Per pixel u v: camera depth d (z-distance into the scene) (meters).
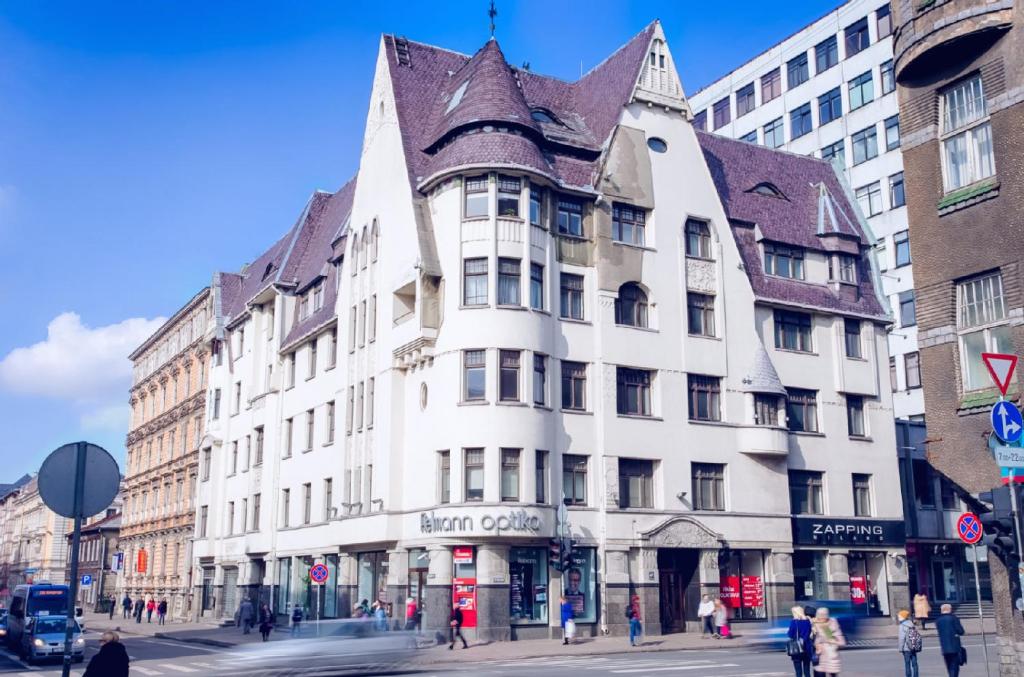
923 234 20.97
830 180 51.16
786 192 48.44
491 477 34.72
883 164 62.06
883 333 47.19
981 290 19.94
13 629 33.75
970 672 22.97
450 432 35.47
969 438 19.64
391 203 41.47
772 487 41.47
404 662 23.59
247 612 47.03
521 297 36.47
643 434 38.88
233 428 57.78
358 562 41.91
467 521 34.34
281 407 51.59
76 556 10.36
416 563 37.16
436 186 38.34
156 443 72.88
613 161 40.47
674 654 30.23
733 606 39.75
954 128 20.67
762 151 49.94
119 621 63.09
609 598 36.62
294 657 22.70
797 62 69.75
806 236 46.41
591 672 23.64
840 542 42.94
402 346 38.66
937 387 20.36
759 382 41.59
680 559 39.34
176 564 63.75
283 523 49.69
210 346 62.50
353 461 42.28
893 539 44.59
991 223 19.62
